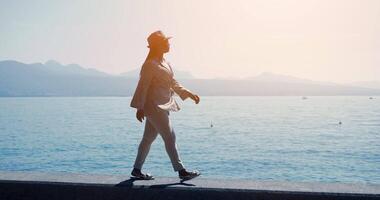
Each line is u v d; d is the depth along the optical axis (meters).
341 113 137.12
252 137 62.78
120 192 3.53
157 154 44.72
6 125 88.88
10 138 63.06
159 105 3.82
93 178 3.80
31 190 3.66
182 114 132.12
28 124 91.19
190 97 4.04
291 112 145.88
